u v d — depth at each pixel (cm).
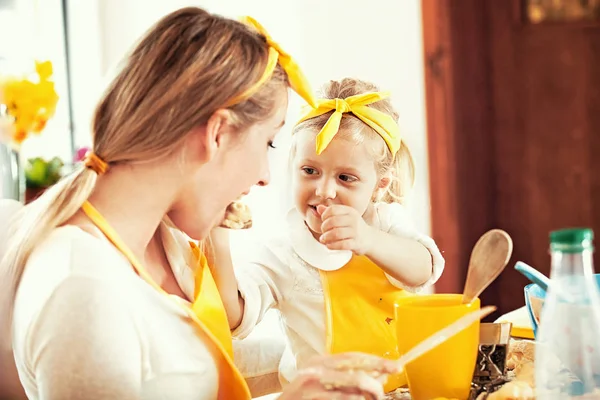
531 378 92
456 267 310
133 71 89
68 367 80
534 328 98
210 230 104
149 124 88
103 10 304
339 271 125
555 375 79
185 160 91
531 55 306
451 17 300
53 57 301
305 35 303
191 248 112
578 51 304
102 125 91
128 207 92
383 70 305
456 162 307
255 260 128
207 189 93
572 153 309
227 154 93
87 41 304
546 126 309
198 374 92
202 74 88
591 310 79
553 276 81
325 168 121
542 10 304
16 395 100
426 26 300
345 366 80
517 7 304
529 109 309
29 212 94
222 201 95
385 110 129
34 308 82
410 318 87
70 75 306
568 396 79
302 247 125
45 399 81
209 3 298
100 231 90
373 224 132
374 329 121
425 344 81
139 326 86
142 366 87
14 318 87
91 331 81
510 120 310
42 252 87
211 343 95
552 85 307
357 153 120
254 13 301
